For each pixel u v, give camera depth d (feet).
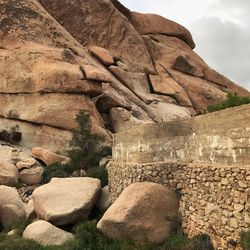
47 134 85.87
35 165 68.64
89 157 69.72
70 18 124.67
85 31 125.59
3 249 38.11
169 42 156.25
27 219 46.80
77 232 39.04
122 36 131.13
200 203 33.50
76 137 72.18
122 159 48.11
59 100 87.56
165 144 39.88
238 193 29.01
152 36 154.71
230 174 30.04
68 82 88.79
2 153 73.72
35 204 45.57
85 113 80.69
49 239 40.14
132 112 100.58
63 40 106.01
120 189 44.62
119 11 143.64
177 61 142.31
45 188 46.91
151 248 33.83
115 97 99.76
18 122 89.04
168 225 35.50
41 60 93.30
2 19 100.53
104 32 128.16
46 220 42.80
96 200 47.67
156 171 38.73
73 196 45.09
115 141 51.42
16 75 91.76
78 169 68.33
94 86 92.73
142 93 120.06
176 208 36.55
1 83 92.02
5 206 47.44
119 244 34.71
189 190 35.42
